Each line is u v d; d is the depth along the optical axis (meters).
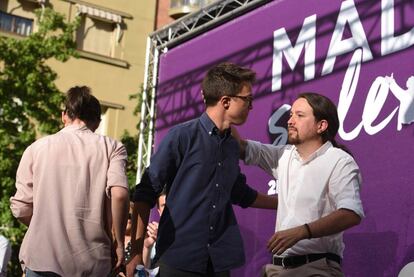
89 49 16.09
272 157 3.50
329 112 3.29
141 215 2.90
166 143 2.93
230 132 3.09
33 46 11.50
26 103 11.30
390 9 4.76
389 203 4.47
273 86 5.73
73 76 15.70
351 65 5.00
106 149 3.29
